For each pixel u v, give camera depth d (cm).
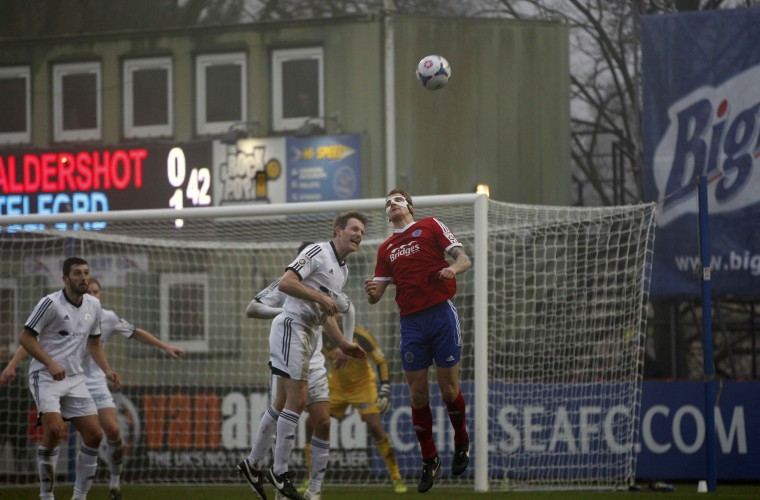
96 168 6094
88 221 3747
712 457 3450
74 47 6194
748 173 4688
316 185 5709
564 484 3747
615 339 3969
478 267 3422
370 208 3553
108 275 4603
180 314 4628
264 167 5781
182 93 5997
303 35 5794
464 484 3812
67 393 2850
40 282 4347
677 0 5791
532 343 4025
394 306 4466
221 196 5862
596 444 3747
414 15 5662
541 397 3800
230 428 4147
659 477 3812
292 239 4606
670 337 4906
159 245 4469
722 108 4784
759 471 3747
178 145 5944
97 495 3525
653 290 4672
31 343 2764
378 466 3969
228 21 6475
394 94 5622
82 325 2869
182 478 4178
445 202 3478
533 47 5759
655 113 4881
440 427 3916
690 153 4803
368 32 5672
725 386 3803
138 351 4588
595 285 4016
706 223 3509
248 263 4647
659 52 4903
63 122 6197
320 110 5747
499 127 5694
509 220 4019
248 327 4625
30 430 4134
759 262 4603
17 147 6247
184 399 4206
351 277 4528
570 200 5775
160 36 6047
